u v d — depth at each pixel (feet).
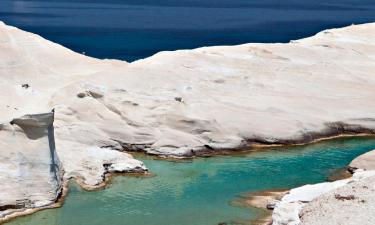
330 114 200.44
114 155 160.45
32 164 132.57
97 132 172.96
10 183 128.67
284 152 178.81
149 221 125.90
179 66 207.51
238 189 146.30
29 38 209.87
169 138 174.50
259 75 215.10
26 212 127.13
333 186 136.05
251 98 200.54
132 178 152.56
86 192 140.87
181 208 133.28
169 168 161.89
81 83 185.78
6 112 146.92
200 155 173.58
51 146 137.80
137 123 177.06
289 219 119.75
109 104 179.93
